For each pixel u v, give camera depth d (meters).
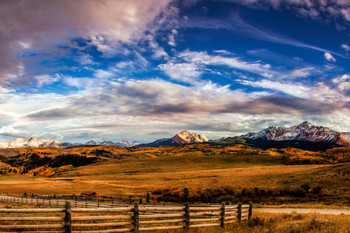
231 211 15.62
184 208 12.84
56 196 62.53
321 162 199.88
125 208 10.60
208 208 13.80
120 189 85.75
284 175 92.25
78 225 9.45
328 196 49.78
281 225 13.61
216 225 14.06
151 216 11.41
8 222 11.71
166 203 49.66
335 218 15.53
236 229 13.45
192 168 189.12
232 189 59.94
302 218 16.70
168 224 14.30
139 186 92.56
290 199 50.66
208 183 85.00
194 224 13.41
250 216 17.59
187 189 57.34
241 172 117.50
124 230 10.50
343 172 72.75
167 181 102.88
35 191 87.38
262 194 55.78
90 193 62.06
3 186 105.38
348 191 51.16
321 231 11.75
